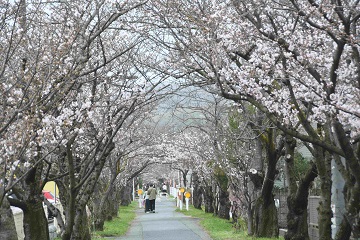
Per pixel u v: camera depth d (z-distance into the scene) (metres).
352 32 12.18
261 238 26.88
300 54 12.16
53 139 11.94
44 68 11.05
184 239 30.42
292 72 12.20
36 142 10.88
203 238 30.75
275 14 14.80
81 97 15.15
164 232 35.22
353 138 12.04
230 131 27.86
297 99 13.12
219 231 34.03
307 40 12.12
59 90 11.68
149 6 15.88
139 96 15.98
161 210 69.25
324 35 12.72
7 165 9.76
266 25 14.51
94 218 34.91
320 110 11.70
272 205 27.50
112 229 35.94
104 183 42.53
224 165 30.38
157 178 129.00
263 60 12.75
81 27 12.33
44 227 15.05
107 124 15.96
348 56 12.69
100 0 15.46
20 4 11.41
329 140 14.94
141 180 124.75
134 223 45.50
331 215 16.02
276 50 12.98
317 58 11.74
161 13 16.02
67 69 11.80
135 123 29.92
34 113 10.70
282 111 12.56
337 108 11.27
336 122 11.44
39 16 13.44
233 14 13.62
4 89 10.31
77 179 17.81
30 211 14.75
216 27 13.20
